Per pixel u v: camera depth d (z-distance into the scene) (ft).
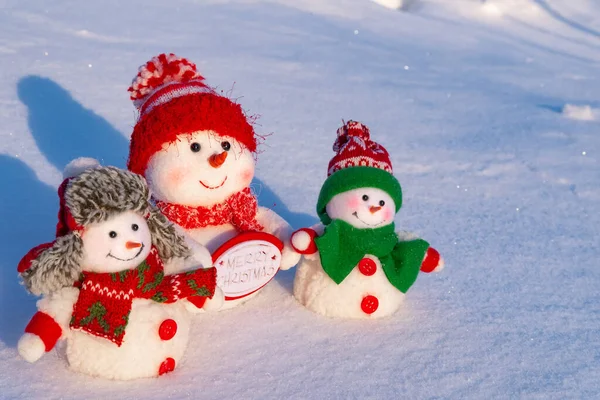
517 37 9.62
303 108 5.80
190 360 3.52
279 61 6.96
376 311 3.79
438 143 5.55
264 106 5.73
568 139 5.76
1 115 5.07
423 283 4.06
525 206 4.85
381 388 3.45
